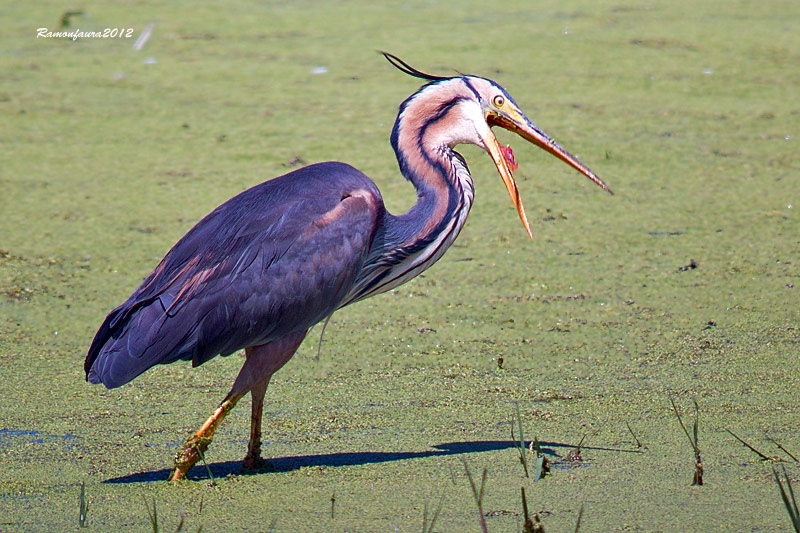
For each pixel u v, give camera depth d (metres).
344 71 22.89
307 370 10.19
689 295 12.13
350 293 8.53
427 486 7.50
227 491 7.48
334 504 7.18
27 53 25.06
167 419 9.00
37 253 13.44
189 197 15.52
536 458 7.98
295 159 17.03
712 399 9.24
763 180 16.52
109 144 18.28
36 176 16.59
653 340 10.83
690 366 10.10
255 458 7.94
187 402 9.42
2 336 10.95
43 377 9.94
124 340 7.65
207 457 8.25
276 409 9.25
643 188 16.20
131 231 14.22
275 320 7.81
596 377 9.91
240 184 15.99
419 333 11.13
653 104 20.58
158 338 7.62
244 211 8.02
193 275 7.80
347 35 26.33
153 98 21.17
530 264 13.23
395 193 15.35
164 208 15.09
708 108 20.39
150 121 19.61
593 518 6.84
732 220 14.80
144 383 9.89
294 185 8.09
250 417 9.12
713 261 13.25
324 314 8.05
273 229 7.85
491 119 9.05
